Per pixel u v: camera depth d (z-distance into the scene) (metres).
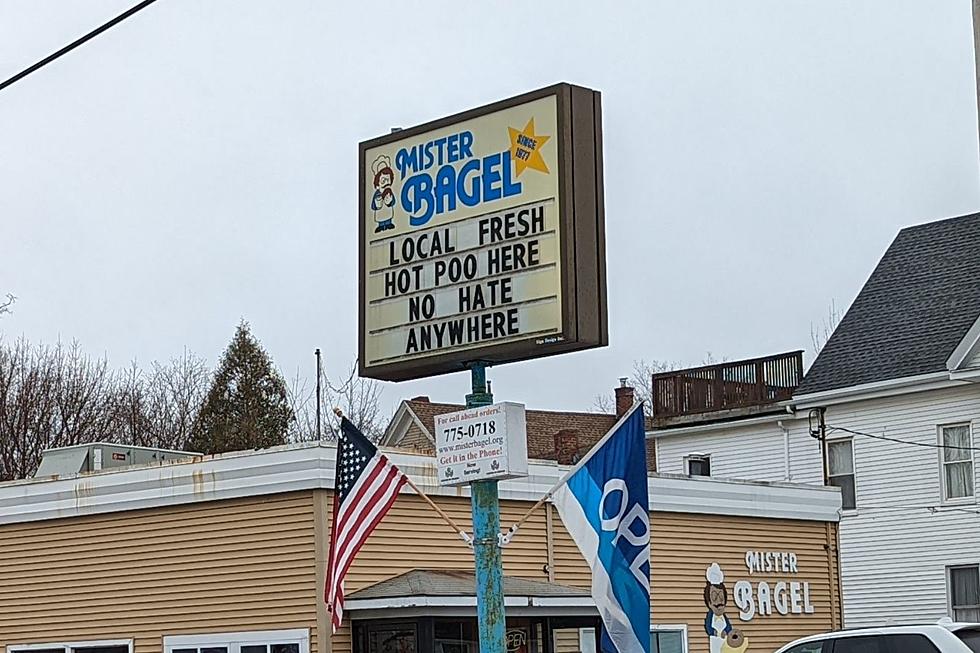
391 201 13.20
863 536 34.16
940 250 36.91
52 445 52.09
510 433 12.23
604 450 12.48
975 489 32.38
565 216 12.08
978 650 16.70
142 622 20.33
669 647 22.31
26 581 21.69
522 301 12.22
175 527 20.25
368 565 19.05
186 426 57.03
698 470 37.62
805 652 17.58
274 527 19.28
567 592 19.66
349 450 14.34
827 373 35.44
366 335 13.17
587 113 12.38
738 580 23.61
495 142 12.62
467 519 20.34
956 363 32.34
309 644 18.61
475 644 19.05
